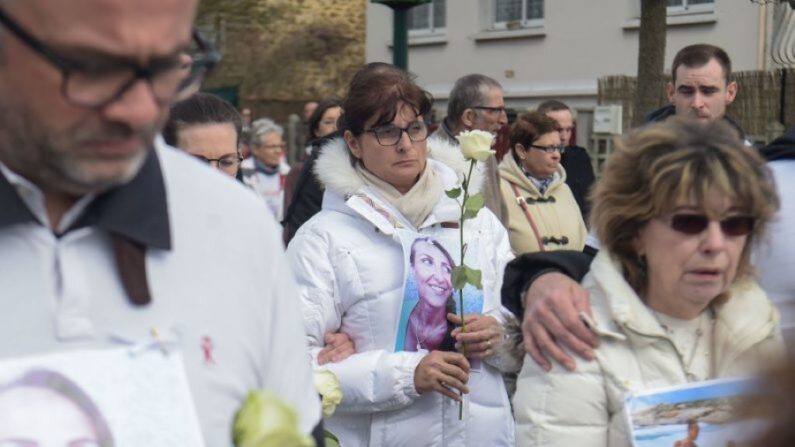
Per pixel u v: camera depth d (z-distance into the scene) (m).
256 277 1.70
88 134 1.43
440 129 5.96
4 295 1.46
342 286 3.39
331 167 3.46
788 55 12.04
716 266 2.25
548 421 2.33
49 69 1.39
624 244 2.37
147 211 1.56
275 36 16.28
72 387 1.45
